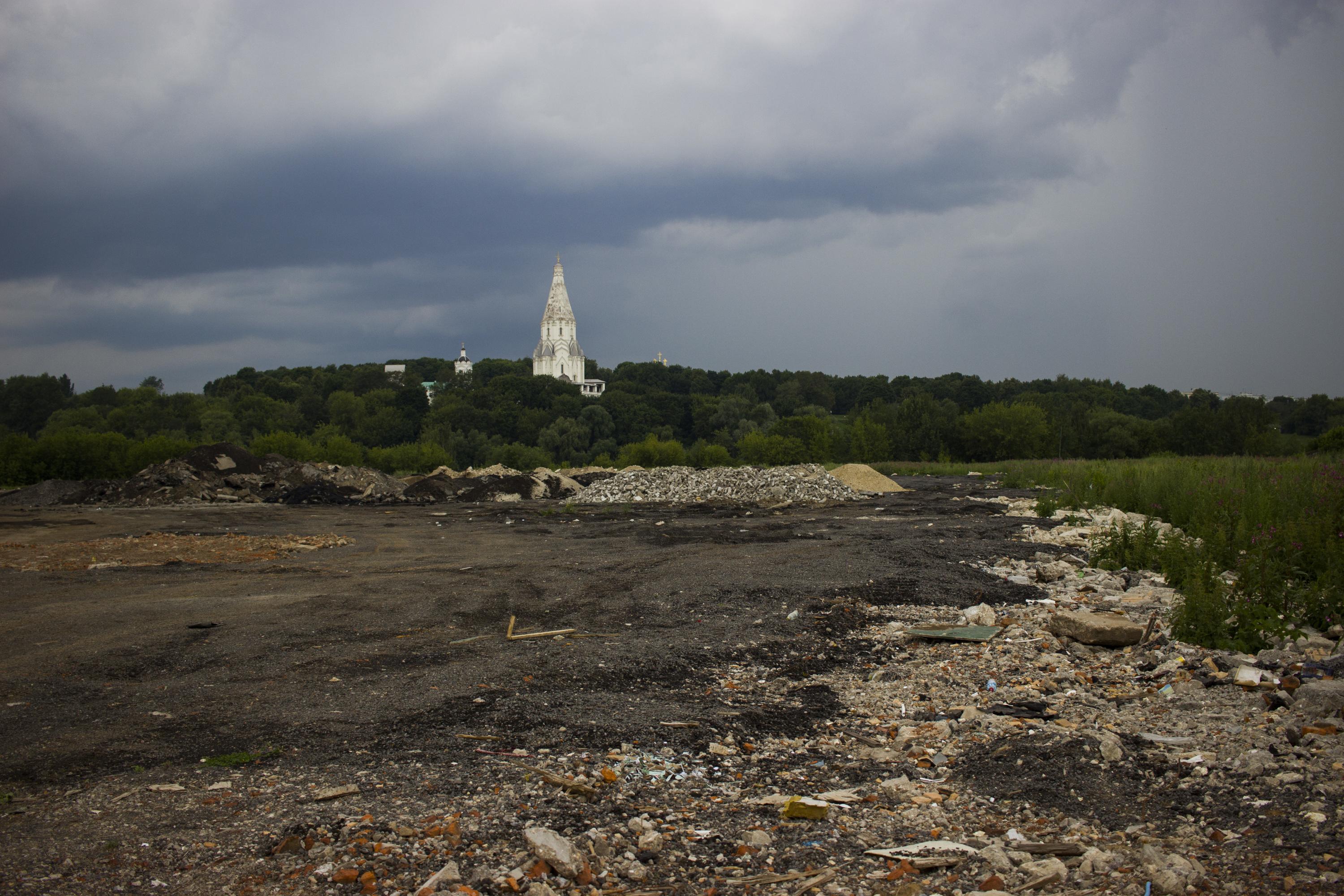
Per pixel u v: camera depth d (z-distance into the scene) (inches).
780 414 5369.1
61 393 3708.2
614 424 4352.9
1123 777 211.8
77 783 213.8
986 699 288.2
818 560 576.1
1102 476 1023.6
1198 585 352.5
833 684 313.9
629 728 258.5
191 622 413.1
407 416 4232.3
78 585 524.7
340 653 351.9
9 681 308.5
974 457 2824.8
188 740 246.8
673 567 569.3
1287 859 162.2
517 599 470.3
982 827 192.5
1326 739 217.2
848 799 208.4
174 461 1350.9
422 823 189.2
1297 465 866.1
